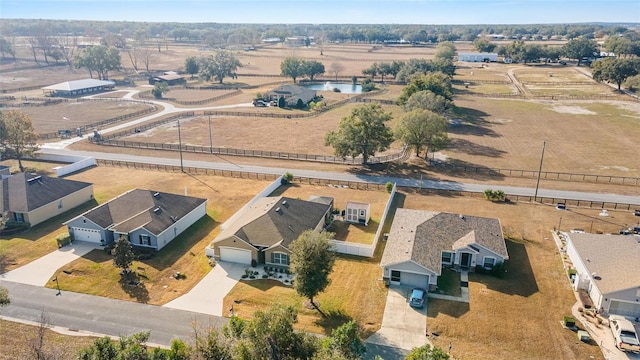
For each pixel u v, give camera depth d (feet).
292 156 301.02
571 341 124.88
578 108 447.42
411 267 149.18
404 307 140.36
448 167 281.33
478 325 131.44
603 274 142.00
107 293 147.43
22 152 268.21
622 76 517.96
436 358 99.40
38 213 196.44
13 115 263.29
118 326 130.82
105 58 613.93
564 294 146.82
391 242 167.63
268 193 233.55
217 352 98.32
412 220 183.93
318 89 586.45
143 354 100.37
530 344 123.65
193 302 142.92
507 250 176.55
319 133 360.28
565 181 256.32
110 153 306.96
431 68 592.60
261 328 98.37
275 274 159.53
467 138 347.77
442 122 284.61
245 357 94.99
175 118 409.28
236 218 202.49
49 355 113.19
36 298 143.95
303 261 134.31
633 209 217.36
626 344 120.16
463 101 488.85
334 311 138.10
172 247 177.99
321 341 112.57
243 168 276.82
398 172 272.31
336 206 220.23
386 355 119.14
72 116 419.95
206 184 248.73
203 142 334.65
